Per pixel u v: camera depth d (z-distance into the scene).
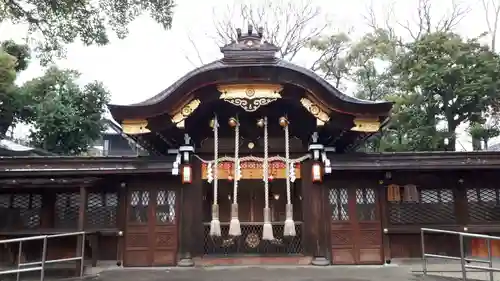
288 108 10.89
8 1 11.17
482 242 10.87
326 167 10.14
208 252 11.00
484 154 10.30
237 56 10.12
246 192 13.23
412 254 10.80
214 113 10.72
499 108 18.75
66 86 24.88
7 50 22.58
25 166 10.21
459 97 18.92
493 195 10.93
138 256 10.39
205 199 12.38
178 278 8.82
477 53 18.80
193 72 9.85
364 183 10.79
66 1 11.25
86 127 24.39
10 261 10.87
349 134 10.71
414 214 10.91
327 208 10.62
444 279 8.57
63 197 11.20
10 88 21.61
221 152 11.01
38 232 10.41
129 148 34.75
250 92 9.97
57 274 9.52
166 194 10.77
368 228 10.55
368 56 24.67
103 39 12.42
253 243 11.15
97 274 9.40
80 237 9.64
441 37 19.36
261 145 11.13
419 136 19.62
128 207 10.67
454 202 10.96
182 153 10.53
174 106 9.95
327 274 9.09
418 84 19.41
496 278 9.24
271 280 8.50
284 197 13.16
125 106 9.93
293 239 11.06
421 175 10.97
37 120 23.16
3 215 10.95
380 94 25.53
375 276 8.88
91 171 10.11
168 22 12.49
